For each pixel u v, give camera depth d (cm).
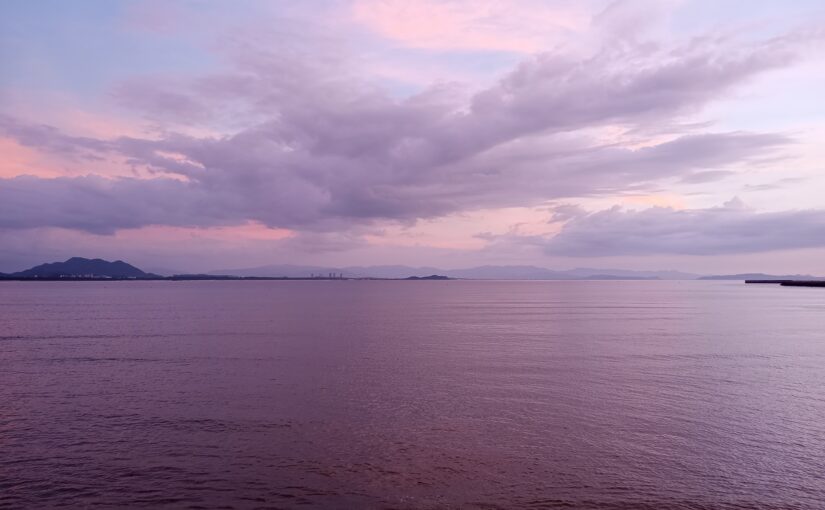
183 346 4484
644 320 7138
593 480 1712
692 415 2359
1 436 2106
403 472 1775
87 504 1571
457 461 1862
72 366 3528
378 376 3203
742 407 2478
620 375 3203
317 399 2656
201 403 2577
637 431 2153
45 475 1755
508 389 2853
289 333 5509
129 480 1719
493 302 12794
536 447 1988
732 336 5172
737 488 1656
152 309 9425
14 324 6469
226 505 1566
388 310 9419
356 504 1569
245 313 8462
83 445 2011
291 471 1783
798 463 1833
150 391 2814
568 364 3588
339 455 1916
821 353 4025
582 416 2353
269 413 2414
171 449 1969
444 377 3169
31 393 2769
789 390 2802
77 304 11044
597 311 9162
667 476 1738
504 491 1642
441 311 9212
